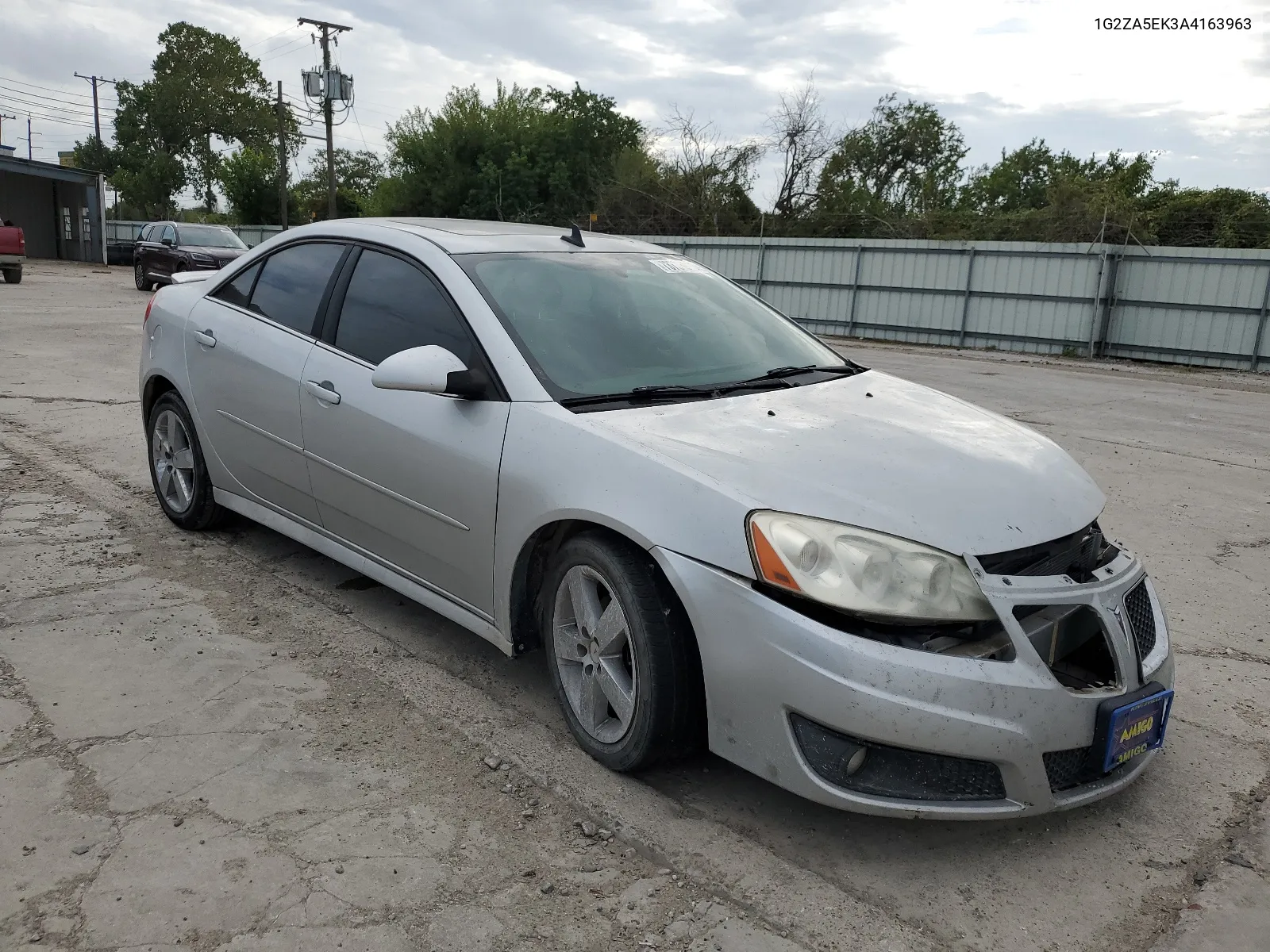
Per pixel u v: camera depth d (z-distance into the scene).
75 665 3.39
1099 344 19.67
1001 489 2.69
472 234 3.75
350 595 4.15
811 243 23.19
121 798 2.62
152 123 80.88
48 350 11.26
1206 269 18.19
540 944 2.16
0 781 2.68
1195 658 3.90
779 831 2.63
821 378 3.59
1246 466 7.95
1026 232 29.28
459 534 3.20
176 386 4.58
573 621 3.00
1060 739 2.40
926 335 21.66
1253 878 2.50
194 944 2.11
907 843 2.60
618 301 3.59
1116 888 2.45
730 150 37.50
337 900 2.26
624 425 2.87
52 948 2.08
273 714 3.12
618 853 2.50
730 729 2.53
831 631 2.37
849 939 2.23
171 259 21.58
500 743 3.01
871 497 2.54
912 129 43.09
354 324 3.71
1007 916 2.33
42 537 4.68
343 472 3.63
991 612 2.41
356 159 77.69
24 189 39.31
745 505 2.50
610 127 45.75
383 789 2.73
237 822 2.54
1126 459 8.03
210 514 4.70
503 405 3.06
